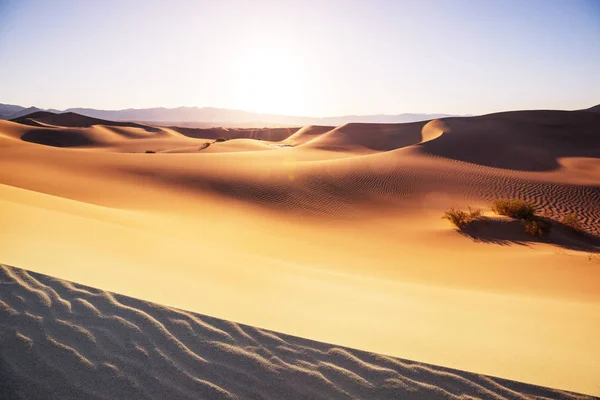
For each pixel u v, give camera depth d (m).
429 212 20.31
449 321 3.74
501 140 42.72
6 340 2.43
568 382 2.41
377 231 16.61
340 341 2.77
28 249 4.31
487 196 23.27
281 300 3.77
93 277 3.61
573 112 58.47
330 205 20.70
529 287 8.55
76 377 2.17
